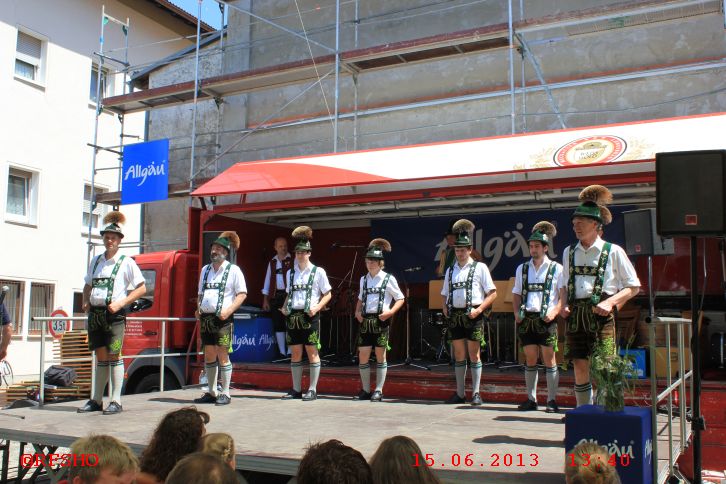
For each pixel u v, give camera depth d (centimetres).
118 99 1289
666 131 714
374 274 723
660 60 908
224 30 1339
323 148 1145
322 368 794
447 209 953
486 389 701
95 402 630
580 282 467
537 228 634
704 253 746
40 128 1777
